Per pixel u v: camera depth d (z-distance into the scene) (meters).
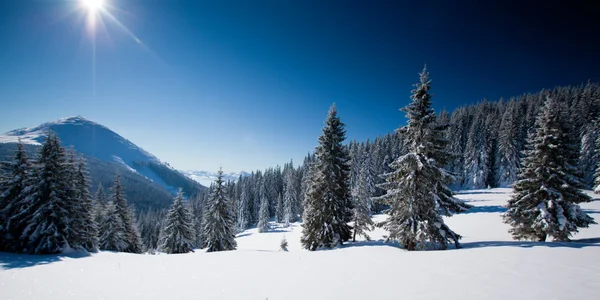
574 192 17.25
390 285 7.64
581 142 48.41
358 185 40.53
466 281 7.47
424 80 17.06
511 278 7.46
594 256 9.68
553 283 6.86
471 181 56.47
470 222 30.94
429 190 16.55
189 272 10.77
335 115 23.48
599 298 5.76
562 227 16.59
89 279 9.94
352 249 15.95
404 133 17.84
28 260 15.64
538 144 18.70
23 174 21.33
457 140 65.81
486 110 87.81
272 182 93.25
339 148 23.00
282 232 56.78
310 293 7.36
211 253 16.88
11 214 20.14
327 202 21.67
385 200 17.70
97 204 35.91
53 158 21.45
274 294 7.43
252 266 11.55
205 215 32.75
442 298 6.25
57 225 20.59
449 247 16.31
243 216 79.12
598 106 60.66
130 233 36.44
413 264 10.19
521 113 67.31
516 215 19.09
